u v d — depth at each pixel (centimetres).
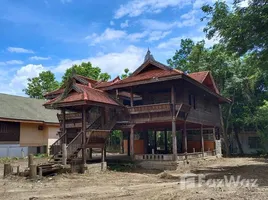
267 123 3234
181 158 2062
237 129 3834
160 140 3931
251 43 1572
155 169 1970
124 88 2228
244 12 1609
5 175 1639
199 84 2178
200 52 3734
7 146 2919
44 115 3400
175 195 979
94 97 1880
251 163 2269
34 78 5322
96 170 1834
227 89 3534
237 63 3472
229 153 3575
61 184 1377
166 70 2061
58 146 1919
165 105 1977
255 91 3700
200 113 2522
